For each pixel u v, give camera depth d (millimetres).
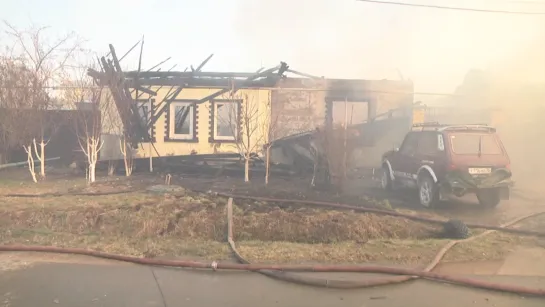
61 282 4426
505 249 5910
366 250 5730
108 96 11531
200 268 4926
